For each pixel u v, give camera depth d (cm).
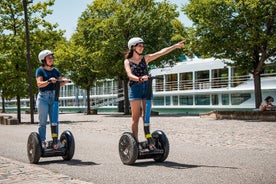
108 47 3362
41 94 700
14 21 2564
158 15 3453
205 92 4019
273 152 780
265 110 2316
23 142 1096
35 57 2542
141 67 653
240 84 3669
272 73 3428
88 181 516
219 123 1962
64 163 679
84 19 3806
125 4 3562
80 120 2695
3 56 2511
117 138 1188
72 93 6600
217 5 2405
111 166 629
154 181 496
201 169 576
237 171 552
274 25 2447
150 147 636
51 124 696
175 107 4500
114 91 5588
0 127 1967
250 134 1244
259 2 2241
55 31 2653
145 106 656
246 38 2392
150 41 3366
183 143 996
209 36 2486
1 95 2583
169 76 4675
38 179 515
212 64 4059
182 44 648
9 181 508
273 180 484
